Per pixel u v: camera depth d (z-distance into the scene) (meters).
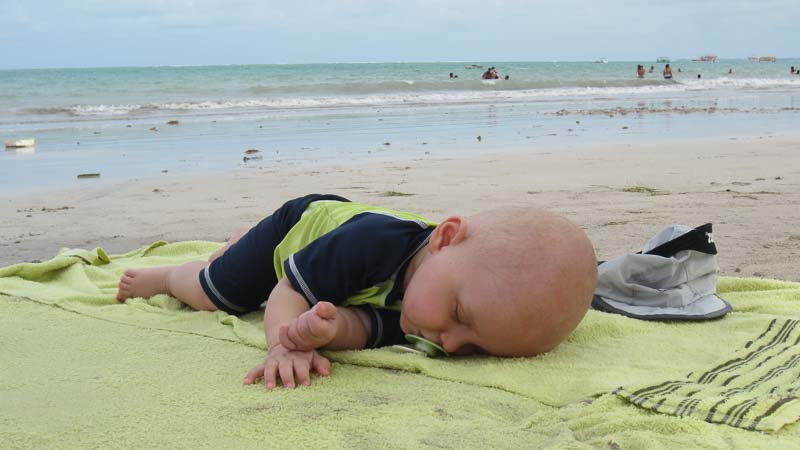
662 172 2.30
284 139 3.39
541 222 0.72
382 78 10.45
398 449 0.56
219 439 0.58
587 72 14.88
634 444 0.55
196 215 1.71
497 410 0.64
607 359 0.75
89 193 2.01
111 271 1.17
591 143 3.20
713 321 0.89
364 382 0.69
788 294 0.98
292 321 0.71
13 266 1.12
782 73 14.80
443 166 2.48
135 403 0.65
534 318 0.70
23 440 0.58
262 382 0.69
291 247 0.86
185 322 0.90
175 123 4.24
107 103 5.73
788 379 0.67
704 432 0.57
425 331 0.73
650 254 0.97
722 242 1.35
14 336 0.85
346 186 2.07
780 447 0.54
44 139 3.38
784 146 2.99
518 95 7.43
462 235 0.73
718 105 5.88
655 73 14.52
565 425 0.59
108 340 0.83
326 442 0.57
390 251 0.75
